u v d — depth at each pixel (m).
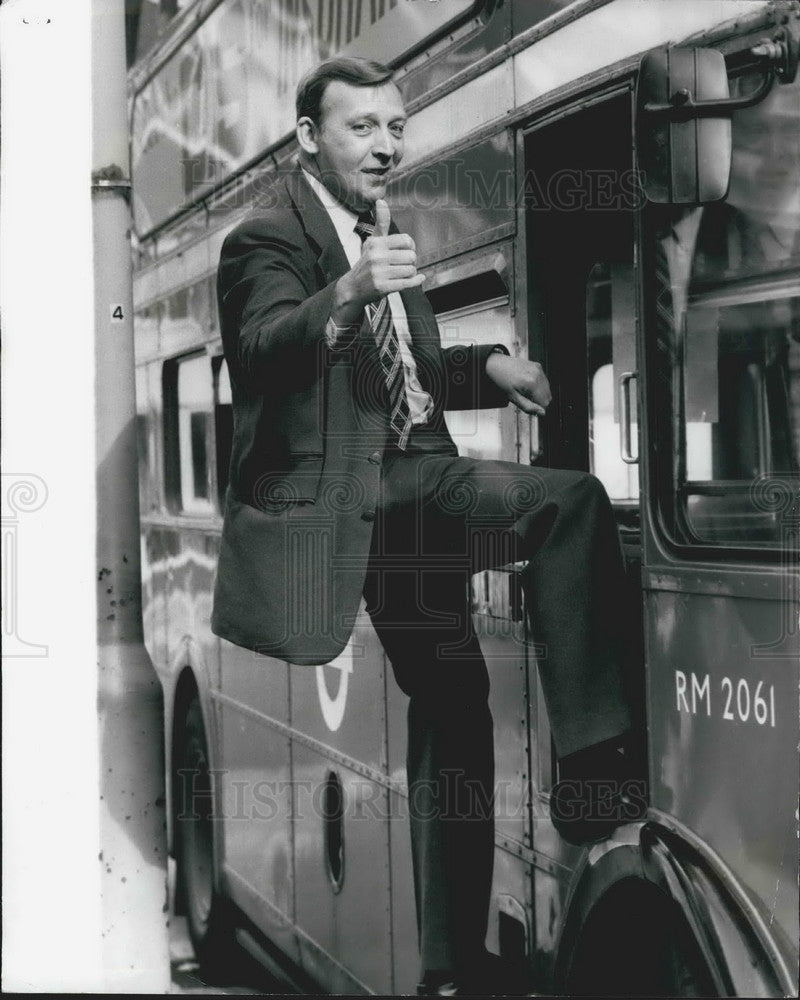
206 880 4.67
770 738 2.68
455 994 3.25
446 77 3.37
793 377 2.75
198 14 4.12
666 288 2.93
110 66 4.01
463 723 3.29
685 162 2.76
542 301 3.21
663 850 2.81
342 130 3.41
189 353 4.37
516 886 3.20
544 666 3.02
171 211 4.45
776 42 2.71
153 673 4.07
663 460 2.95
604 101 2.98
